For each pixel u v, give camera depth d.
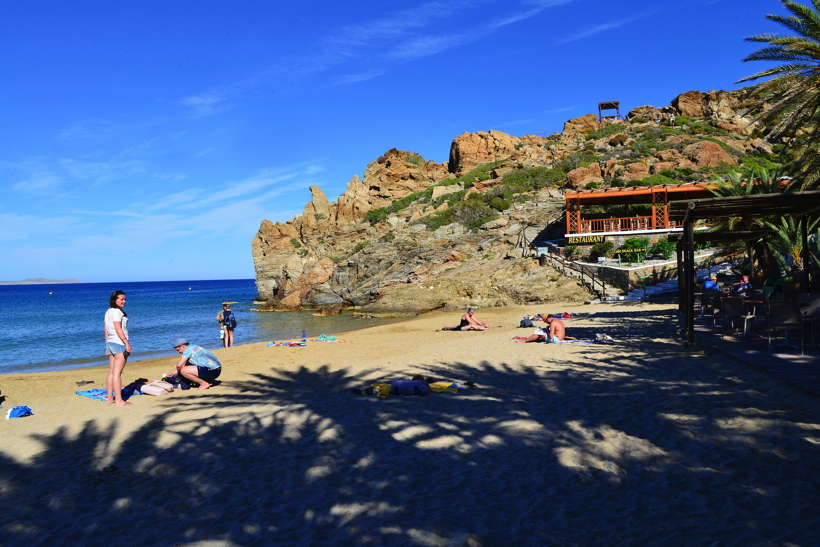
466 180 66.94
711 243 24.59
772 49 13.41
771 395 6.28
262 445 5.69
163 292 120.31
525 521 3.55
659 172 47.19
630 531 3.32
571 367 9.39
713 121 66.81
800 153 15.67
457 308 31.77
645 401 6.57
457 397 7.54
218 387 9.38
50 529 3.82
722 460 4.43
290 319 36.75
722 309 10.89
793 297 10.95
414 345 14.69
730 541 3.11
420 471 4.67
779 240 19.53
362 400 7.68
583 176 50.09
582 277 30.09
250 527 3.68
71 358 19.89
